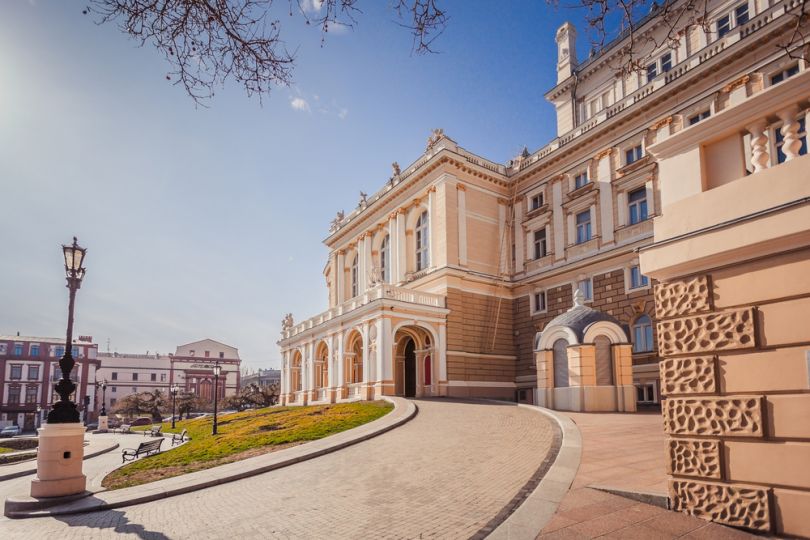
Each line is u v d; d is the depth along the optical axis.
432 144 38.28
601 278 31.78
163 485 12.70
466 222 36.72
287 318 46.34
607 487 8.47
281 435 19.02
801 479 6.20
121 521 10.21
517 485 9.77
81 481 12.80
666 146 8.02
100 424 53.81
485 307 36.34
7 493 16.12
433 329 33.06
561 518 7.30
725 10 28.56
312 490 11.00
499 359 36.09
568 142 34.66
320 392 38.31
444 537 7.53
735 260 6.98
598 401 21.64
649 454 11.06
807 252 6.36
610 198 31.88
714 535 6.44
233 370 113.00
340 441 15.69
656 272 7.84
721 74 26.50
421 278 36.88
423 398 29.59
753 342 6.70
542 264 36.03
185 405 83.81
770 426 6.50
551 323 23.88
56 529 10.01
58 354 86.31
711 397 7.07
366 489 10.62
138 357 105.19
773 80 24.39
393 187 41.03
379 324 30.80
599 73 36.84
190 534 8.91
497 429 16.39
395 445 14.99
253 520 9.33
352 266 49.59
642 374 28.31
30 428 82.00
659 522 6.93
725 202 7.19
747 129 7.25
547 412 19.34
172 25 6.04
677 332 7.55
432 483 10.55
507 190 39.53
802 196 6.43
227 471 13.45
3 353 82.31
